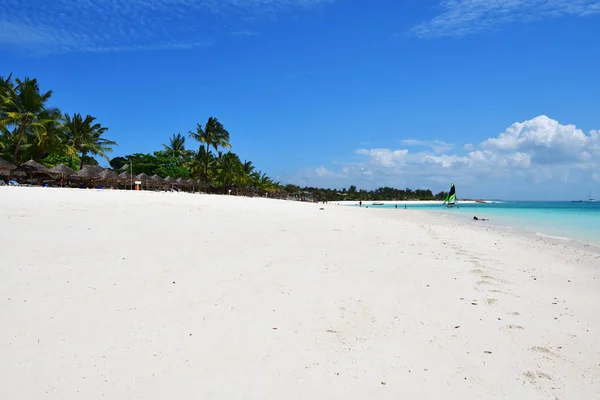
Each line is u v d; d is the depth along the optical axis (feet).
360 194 648.38
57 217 42.80
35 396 13.24
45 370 14.78
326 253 37.42
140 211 53.62
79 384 14.01
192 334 18.30
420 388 14.71
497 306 24.57
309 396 13.89
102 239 35.06
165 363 15.66
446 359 17.16
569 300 26.63
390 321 21.25
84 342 17.03
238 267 29.94
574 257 45.16
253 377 14.96
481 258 41.04
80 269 26.55
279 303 22.95
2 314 19.20
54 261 27.78
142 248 33.32
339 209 130.82
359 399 13.83
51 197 60.23
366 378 15.28
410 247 44.86
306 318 20.98
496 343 19.03
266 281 26.91
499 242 56.39
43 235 34.45
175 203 70.59
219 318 20.30
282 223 57.11
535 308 24.53
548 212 189.26
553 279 32.81
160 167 226.99
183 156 274.16
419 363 16.67
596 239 65.57
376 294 25.71
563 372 16.39
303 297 24.22
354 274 30.30
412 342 18.74
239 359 16.25
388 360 16.83
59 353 16.02
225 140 247.29
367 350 17.66
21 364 15.10
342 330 19.71
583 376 16.08
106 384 14.08
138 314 20.18
